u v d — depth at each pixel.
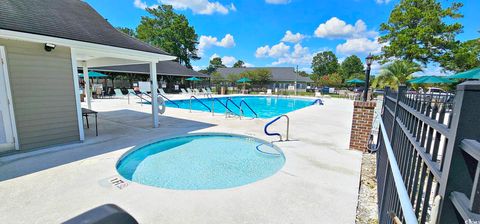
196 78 26.81
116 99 16.94
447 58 20.59
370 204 2.99
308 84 41.19
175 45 35.25
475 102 0.81
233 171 4.50
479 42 19.47
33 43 4.57
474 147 0.73
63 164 4.00
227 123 8.08
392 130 2.93
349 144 5.21
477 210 0.73
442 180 0.92
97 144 5.29
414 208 1.56
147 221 2.44
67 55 5.07
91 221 1.05
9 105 4.41
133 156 5.11
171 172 4.43
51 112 4.95
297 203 2.84
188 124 7.84
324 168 3.95
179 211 2.63
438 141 1.14
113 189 3.13
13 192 3.02
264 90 31.50
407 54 21.86
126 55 6.32
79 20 6.02
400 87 2.76
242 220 2.49
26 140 4.66
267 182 3.39
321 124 7.95
